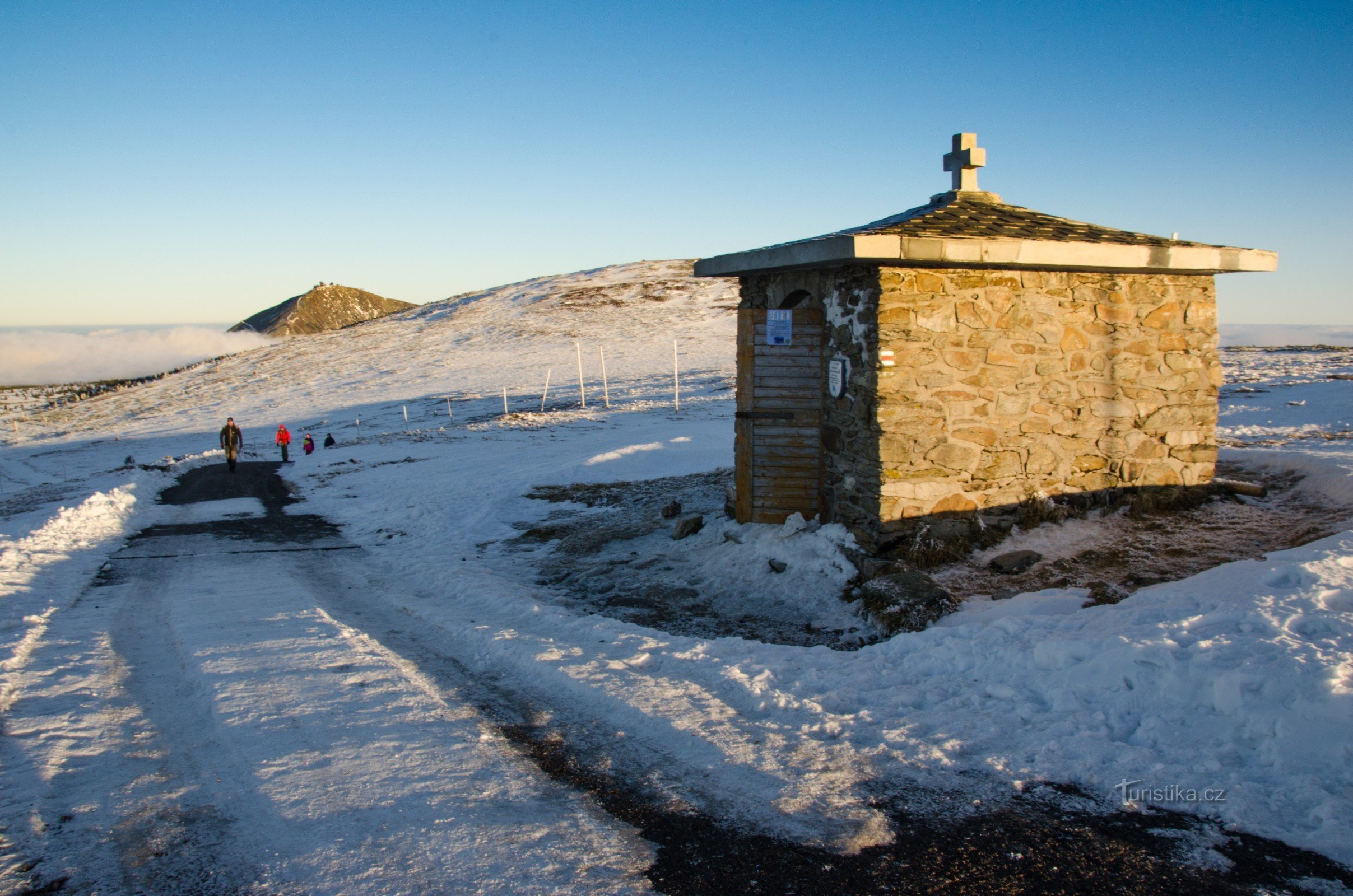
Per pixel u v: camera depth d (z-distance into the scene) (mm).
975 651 5129
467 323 113250
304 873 3252
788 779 3887
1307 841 3154
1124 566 7371
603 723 4684
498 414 55438
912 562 7879
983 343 8211
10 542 11086
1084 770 3779
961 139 9461
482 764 4199
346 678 5652
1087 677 4441
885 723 4410
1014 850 3277
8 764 4309
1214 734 3830
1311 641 4168
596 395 58188
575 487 15609
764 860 3283
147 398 97188
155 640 6906
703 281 124500
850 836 3416
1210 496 9125
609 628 6602
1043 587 7148
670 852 3359
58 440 74938
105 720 4996
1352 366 39406
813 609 7633
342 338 117500
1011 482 8438
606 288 125312
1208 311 8984
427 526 13242
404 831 3547
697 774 3996
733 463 16562
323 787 3975
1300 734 3604
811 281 9359
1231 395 29375
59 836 3580
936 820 3508
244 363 109250
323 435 56812
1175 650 4312
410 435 41156
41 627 7281
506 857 3326
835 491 9016
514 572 9945
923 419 8062
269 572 10250
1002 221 8570
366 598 8656
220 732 4719
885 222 9539
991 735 4172
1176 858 3162
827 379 9172
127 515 15297
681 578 8836
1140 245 8055
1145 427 8859
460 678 5641
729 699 4883
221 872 3283
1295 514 8320
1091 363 8633
